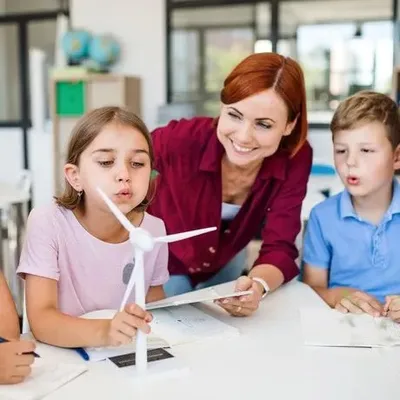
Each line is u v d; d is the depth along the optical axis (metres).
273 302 1.32
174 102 5.73
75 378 0.88
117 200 1.05
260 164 1.51
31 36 6.49
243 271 1.97
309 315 1.21
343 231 1.50
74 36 5.46
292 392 0.85
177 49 5.70
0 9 6.52
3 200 2.91
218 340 1.06
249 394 0.84
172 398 0.83
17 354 0.87
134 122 1.09
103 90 5.32
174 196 1.60
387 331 1.12
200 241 1.64
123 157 1.06
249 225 1.66
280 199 1.54
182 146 1.57
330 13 5.26
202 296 1.20
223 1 5.49
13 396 0.82
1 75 6.79
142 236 0.87
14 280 3.13
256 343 1.05
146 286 1.28
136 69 5.80
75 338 0.98
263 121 1.29
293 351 1.01
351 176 1.43
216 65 5.64
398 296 1.23
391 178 1.45
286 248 1.50
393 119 1.42
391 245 1.46
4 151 6.66
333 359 0.98
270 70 1.27
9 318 1.06
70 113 5.41
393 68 4.86
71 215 1.18
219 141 1.52
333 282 1.55
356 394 0.85
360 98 1.44
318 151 5.35
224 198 1.61
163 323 1.13
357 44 5.22
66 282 1.16
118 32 5.80
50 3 6.34
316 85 5.38
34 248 1.13
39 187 6.39
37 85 6.21
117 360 0.94
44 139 6.31
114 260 1.20
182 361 0.95
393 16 5.09
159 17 5.68
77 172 1.10
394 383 0.89
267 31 5.45
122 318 0.90
